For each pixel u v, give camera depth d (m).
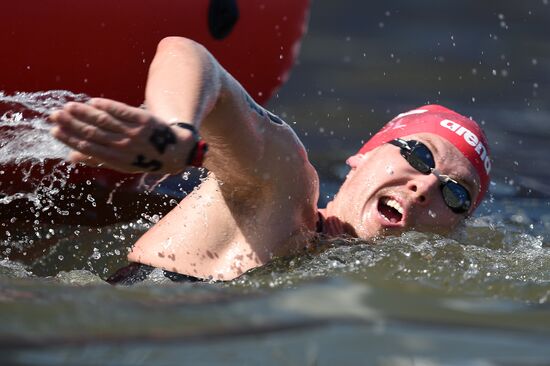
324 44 26.53
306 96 21.48
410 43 26.89
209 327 6.54
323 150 17.53
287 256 9.51
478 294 8.13
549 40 27.52
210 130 8.61
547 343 6.62
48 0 10.22
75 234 10.74
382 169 10.59
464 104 21.17
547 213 14.56
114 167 6.75
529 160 17.52
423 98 21.59
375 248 9.87
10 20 9.97
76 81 10.77
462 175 10.73
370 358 6.11
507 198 15.36
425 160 10.59
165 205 11.81
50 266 10.12
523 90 22.59
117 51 10.99
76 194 11.51
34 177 10.97
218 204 9.69
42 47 10.30
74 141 6.54
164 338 6.33
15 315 6.73
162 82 7.71
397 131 11.10
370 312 6.89
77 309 6.95
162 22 11.40
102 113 6.48
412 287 8.02
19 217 10.88
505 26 29.06
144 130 6.59
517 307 7.62
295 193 9.70
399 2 31.80
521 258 10.36
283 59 13.77
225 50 12.50
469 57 25.56
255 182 9.38
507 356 6.32
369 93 21.89
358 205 10.54
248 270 9.12
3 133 10.34
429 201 10.51
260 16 12.90
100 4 10.70
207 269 9.39
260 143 9.09
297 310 6.88
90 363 5.89
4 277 9.09
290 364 5.98
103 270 10.12
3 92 10.23
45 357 5.95
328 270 8.98
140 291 7.77
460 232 11.29
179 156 6.82
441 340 6.48
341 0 31.75
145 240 9.84
